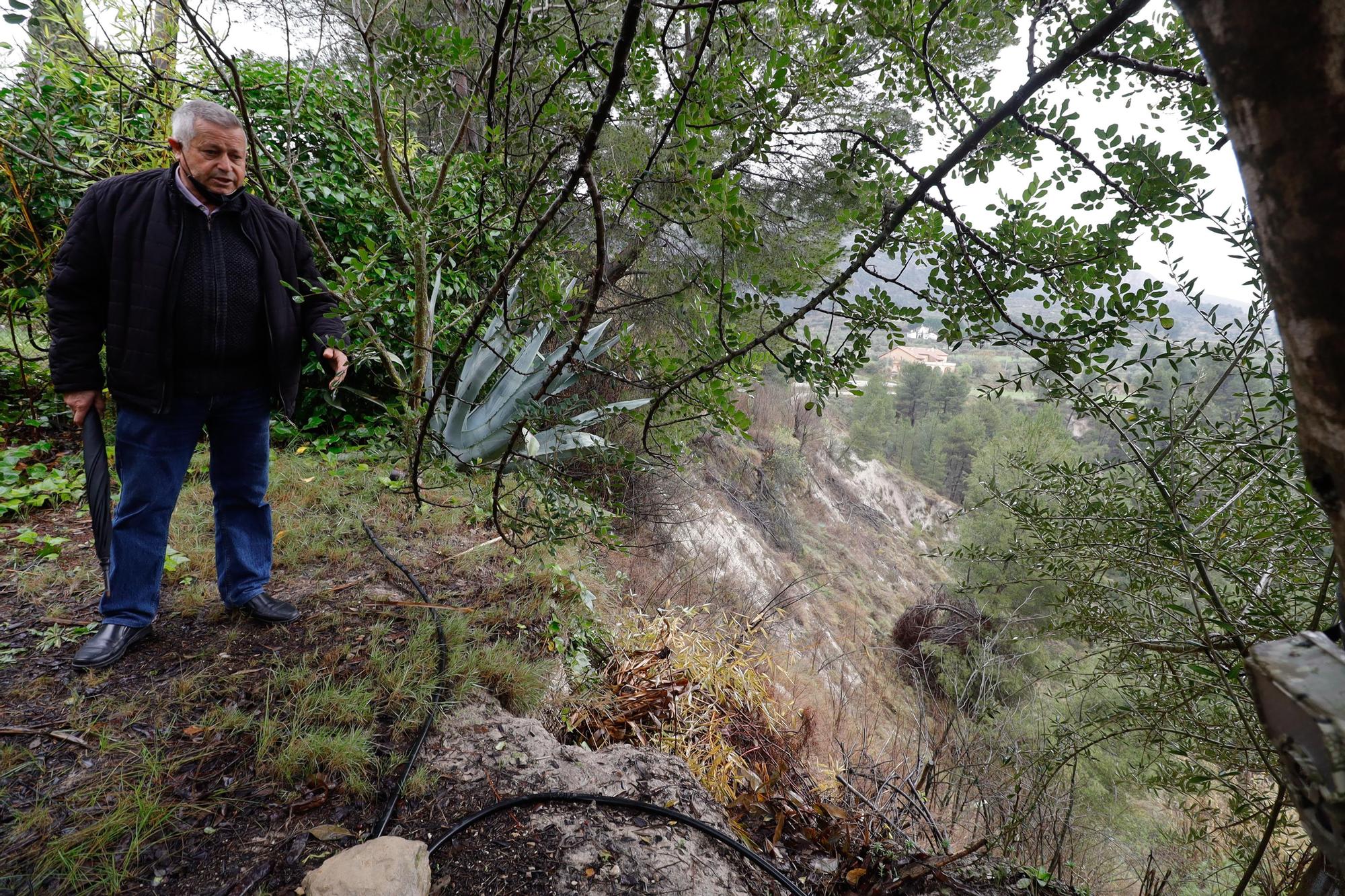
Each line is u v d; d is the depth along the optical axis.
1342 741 0.33
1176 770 1.81
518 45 1.30
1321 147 0.28
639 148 1.28
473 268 3.12
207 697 1.90
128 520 1.96
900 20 0.97
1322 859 1.04
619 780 1.82
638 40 1.04
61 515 3.06
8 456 3.36
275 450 3.99
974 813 2.54
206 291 1.88
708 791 2.04
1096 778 2.84
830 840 1.97
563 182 1.50
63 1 2.40
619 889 1.47
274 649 2.15
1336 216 0.28
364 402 4.43
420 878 1.36
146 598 2.04
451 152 2.55
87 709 1.79
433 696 2.02
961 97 1.01
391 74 1.26
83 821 1.47
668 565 5.12
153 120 3.77
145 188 1.82
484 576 2.88
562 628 2.64
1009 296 1.05
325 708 1.87
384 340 3.58
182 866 1.41
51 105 3.67
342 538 3.05
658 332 3.27
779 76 1.00
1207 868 2.36
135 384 1.84
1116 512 1.59
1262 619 1.39
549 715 2.26
